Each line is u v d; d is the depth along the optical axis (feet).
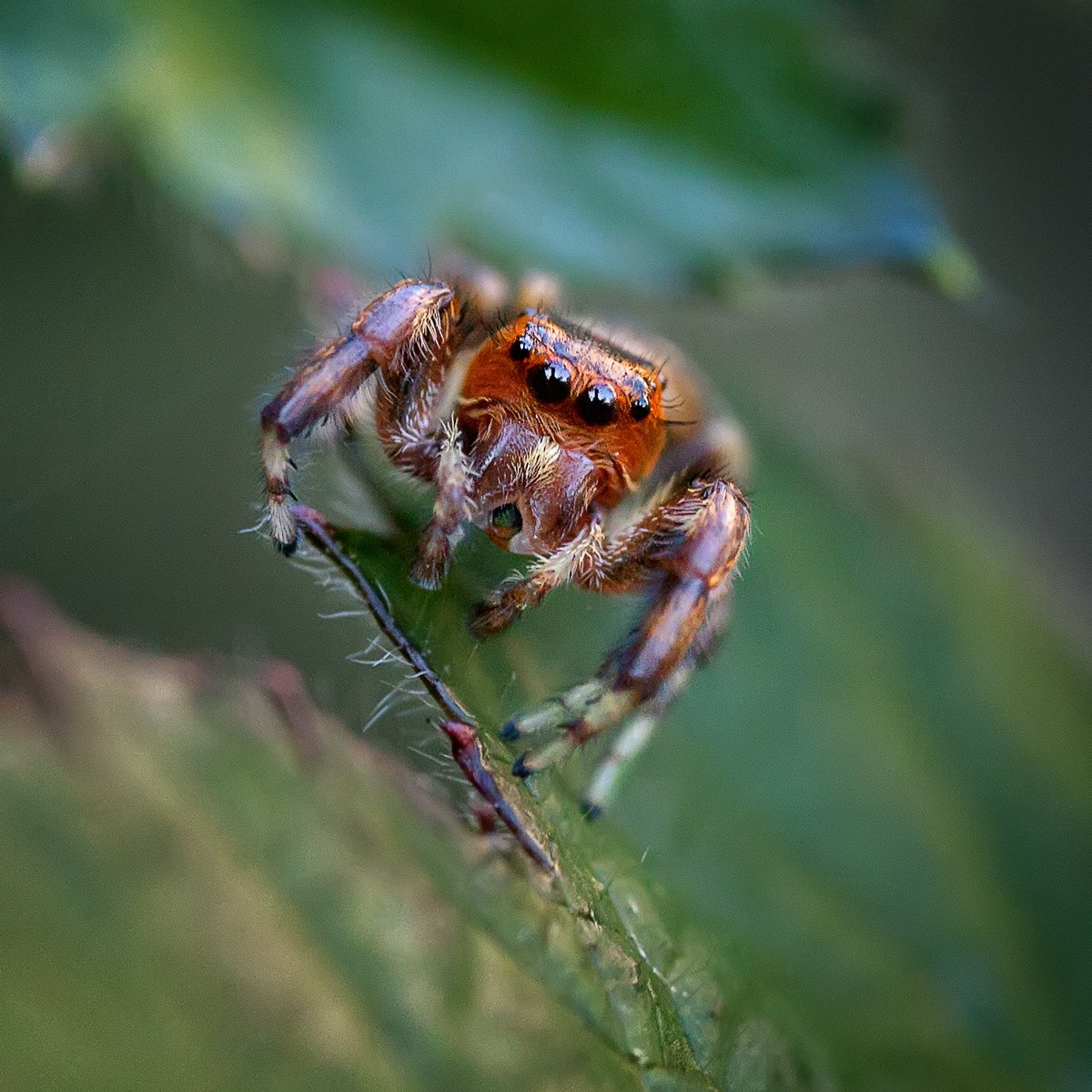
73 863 0.21
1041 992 0.23
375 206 0.23
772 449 0.24
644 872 0.22
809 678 0.24
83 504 0.25
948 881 0.23
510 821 0.21
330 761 0.21
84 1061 0.21
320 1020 0.21
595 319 0.23
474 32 0.24
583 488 0.22
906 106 0.24
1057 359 0.33
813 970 0.23
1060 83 0.30
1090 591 0.32
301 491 0.22
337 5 0.23
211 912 0.21
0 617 0.21
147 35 0.23
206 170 0.23
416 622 0.21
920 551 0.24
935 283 0.23
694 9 0.23
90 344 0.25
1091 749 0.24
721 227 0.24
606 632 0.22
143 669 0.21
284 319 0.25
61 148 0.23
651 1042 0.21
